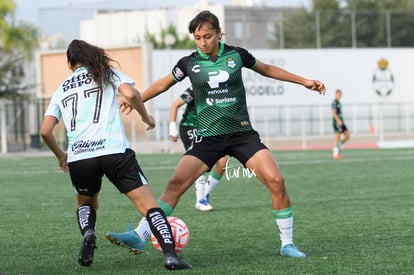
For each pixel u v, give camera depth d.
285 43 58.53
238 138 8.38
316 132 54.00
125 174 7.52
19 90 51.69
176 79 8.41
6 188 18.81
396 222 11.35
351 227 10.91
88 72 7.61
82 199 7.88
